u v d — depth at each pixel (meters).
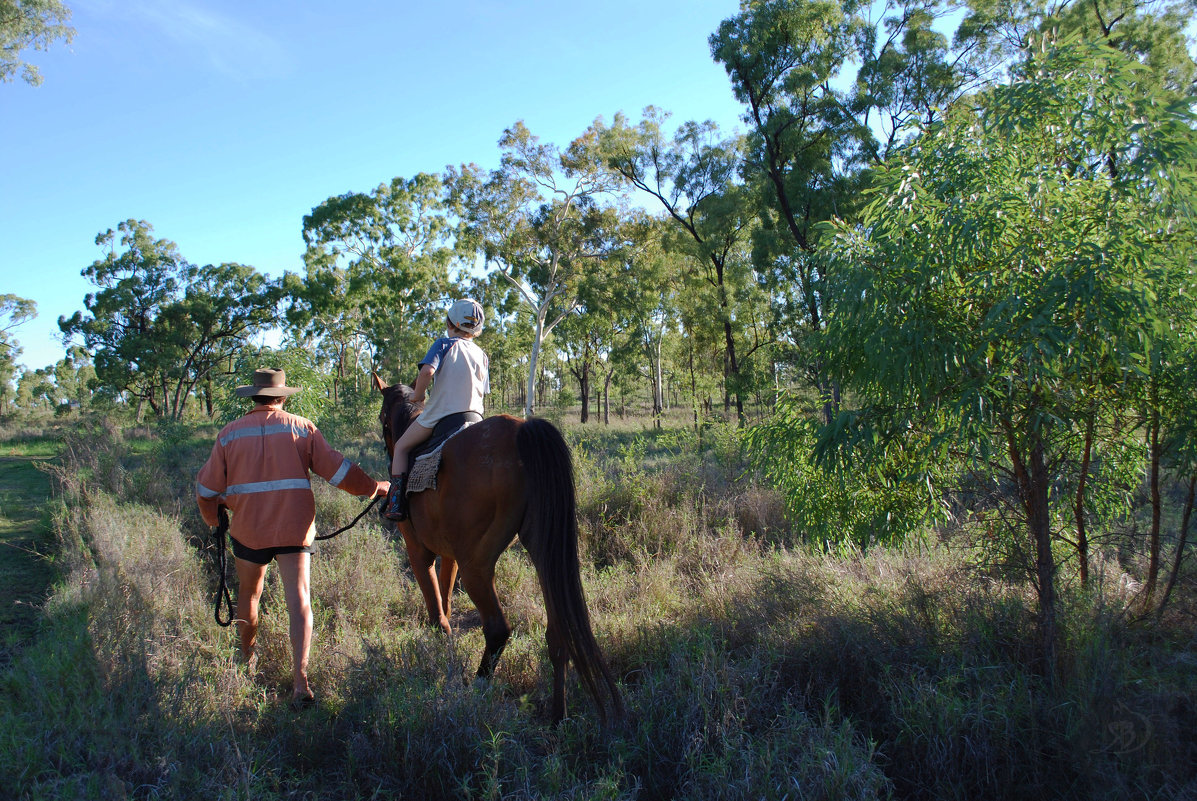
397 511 4.19
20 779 2.68
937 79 16.84
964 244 3.43
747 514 7.53
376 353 41.25
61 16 15.02
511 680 4.02
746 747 2.98
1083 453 4.22
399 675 3.74
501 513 3.74
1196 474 3.74
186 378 46.06
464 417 4.23
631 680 4.04
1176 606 3.85
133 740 3.01
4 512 8.52
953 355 3.50
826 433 3.94
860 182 17.17
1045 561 3.68
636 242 32.47
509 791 2.93
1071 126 3.62
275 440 4.11
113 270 42.91
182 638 4.21
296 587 4.00
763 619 4.39
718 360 32.81
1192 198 3.35
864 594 4.43
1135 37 15.87
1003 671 3.44
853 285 3.78
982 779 2.86
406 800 2.98
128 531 6.43
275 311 46.69
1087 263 3.23
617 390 51.03
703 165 24.86
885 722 3.29
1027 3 16.53
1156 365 3.41
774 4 17.81
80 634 3.80
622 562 6.34
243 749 3.16
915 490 4.28
